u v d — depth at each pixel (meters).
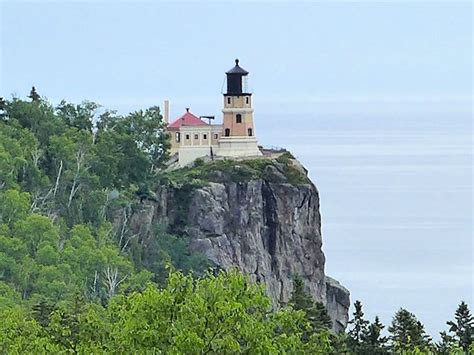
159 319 182.00
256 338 182.38
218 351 180.75
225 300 183.38
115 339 187.12
